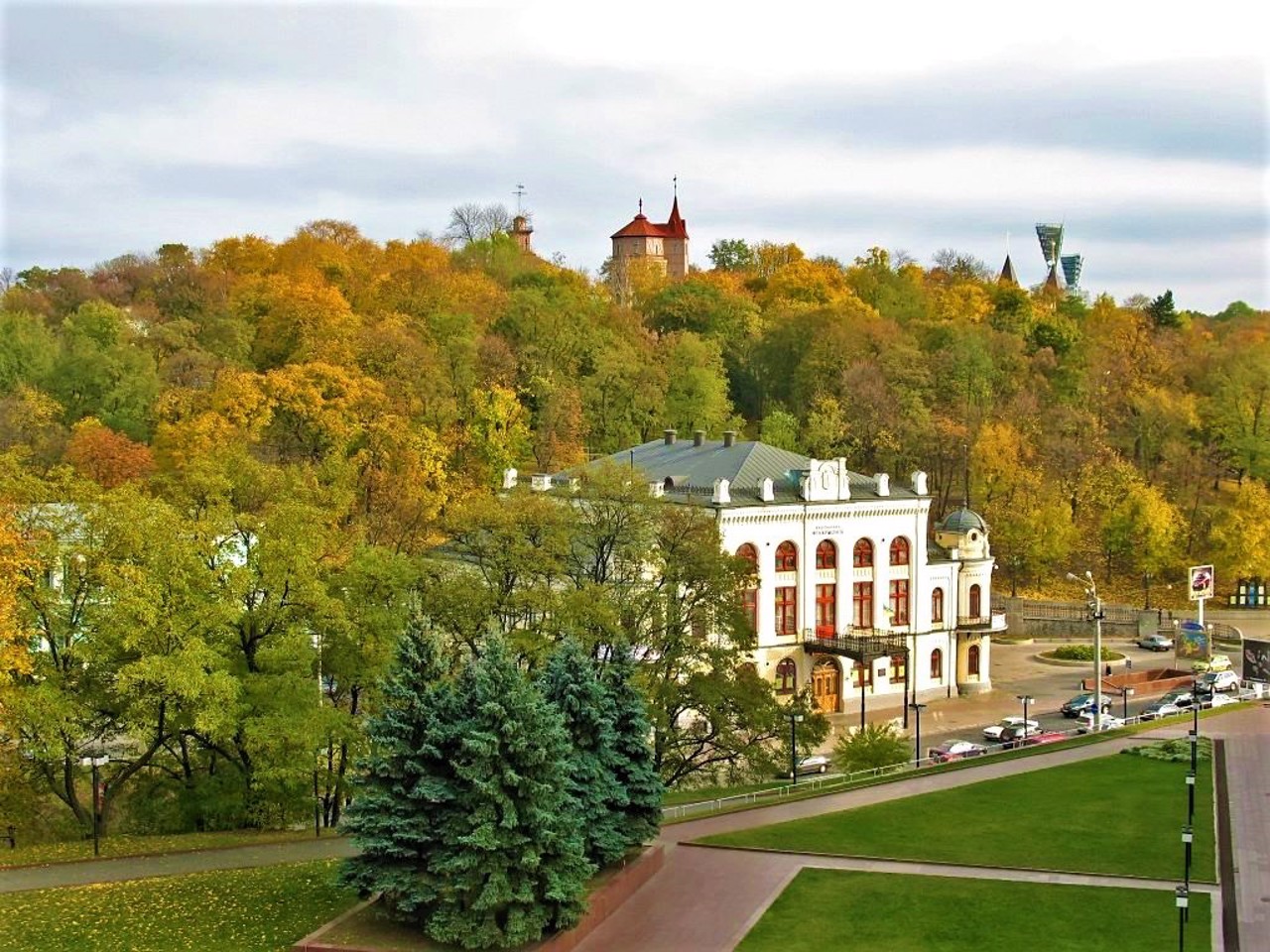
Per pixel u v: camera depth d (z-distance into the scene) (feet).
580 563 265.75
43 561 219.00
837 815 232.73
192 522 229.45
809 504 359.05
